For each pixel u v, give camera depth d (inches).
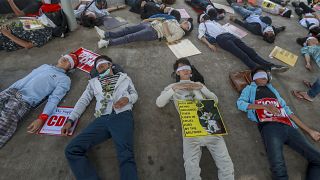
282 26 154.8
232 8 180.1
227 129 84.7
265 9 179.6
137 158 74.0
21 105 80.7
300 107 95.6
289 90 103.7
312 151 71.2
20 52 117.1
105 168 71.1
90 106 90.0
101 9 155.1
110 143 78.1
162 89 99.7
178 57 119.4
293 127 77.7
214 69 112.9
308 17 162.4
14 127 78.1
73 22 133.6
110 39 124.3
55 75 91.2
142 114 88.4
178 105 79.9
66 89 92.0
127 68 109.7
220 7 179.8
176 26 132.5
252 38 140.9
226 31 131.4
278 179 67.2
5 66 107.6
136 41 129.2
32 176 67.9
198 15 152.6
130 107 81.5
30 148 75.0
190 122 75.3
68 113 86.0
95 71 97.4
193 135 72.0
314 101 99.0
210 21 138.7
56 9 135.8
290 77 111.9
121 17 154.2
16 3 139.4
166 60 116.7
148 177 69.5
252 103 85.7
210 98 85.0
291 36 146.8
